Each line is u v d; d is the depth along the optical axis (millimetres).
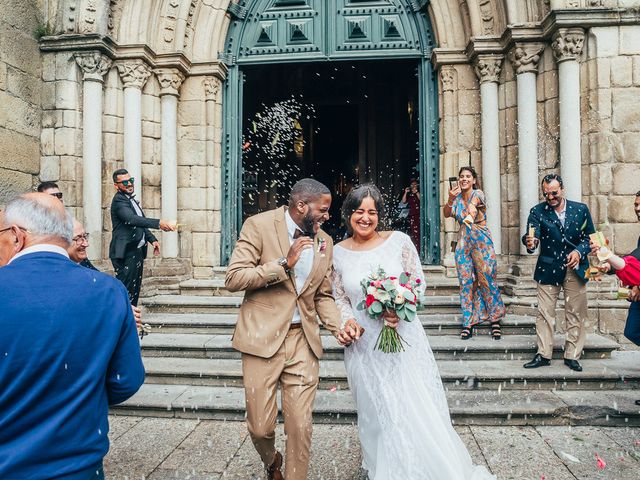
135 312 2482
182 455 3445
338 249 2924
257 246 2662
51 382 1365
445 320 5715
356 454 3451
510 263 6684
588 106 6102
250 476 3123
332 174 15711
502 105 6855
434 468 2391
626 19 5926
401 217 9969
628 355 5242
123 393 1565
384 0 7633
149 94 7285
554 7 6078
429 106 7508
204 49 7594
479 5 6895
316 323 2758
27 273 1442
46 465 1330
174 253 7293
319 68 14117
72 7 6832
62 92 6859
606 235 5957
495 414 3957
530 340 5250
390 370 2650
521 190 6457
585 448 3506
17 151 6465
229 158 7770
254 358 2607
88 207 6770
